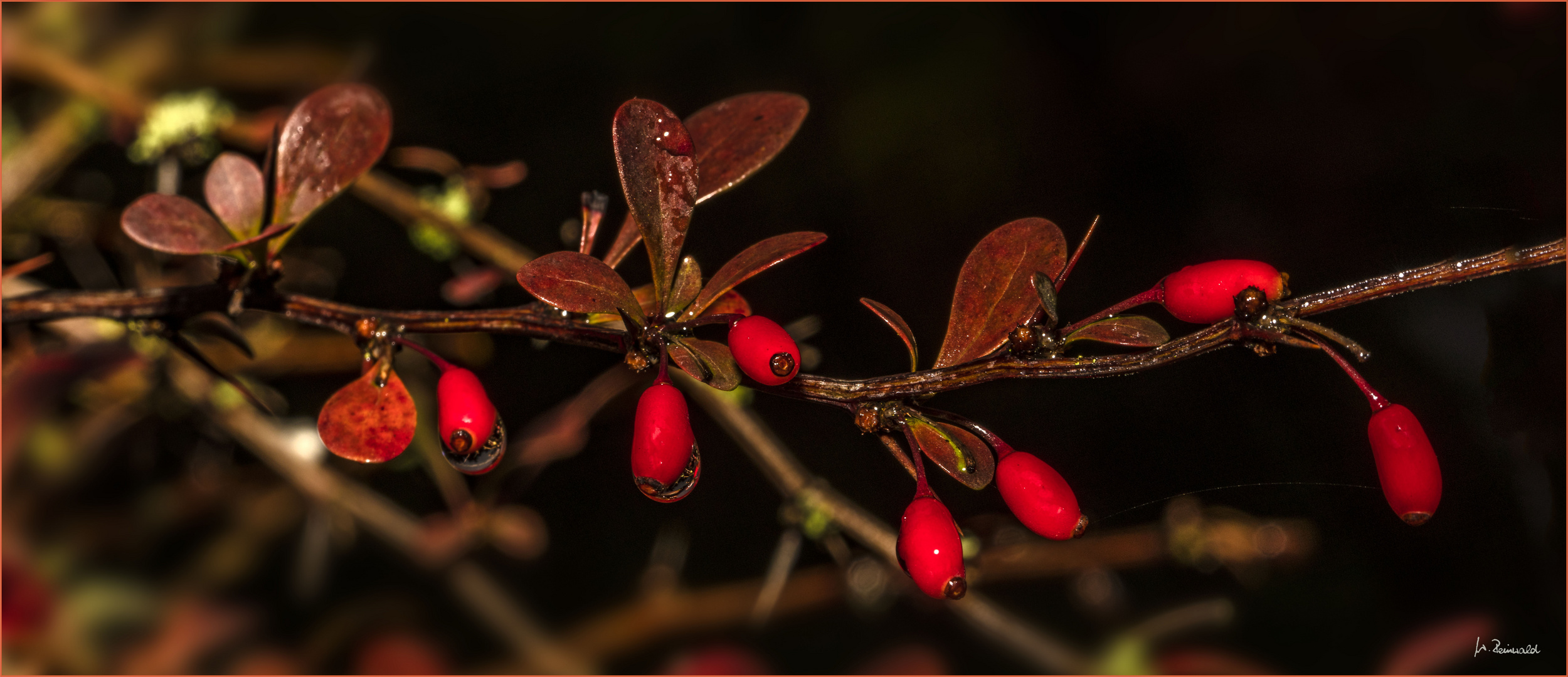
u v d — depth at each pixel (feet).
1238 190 1.96
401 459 1.71
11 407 1.51
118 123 1.78
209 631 1.59
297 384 1.78
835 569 1.73
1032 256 1.33
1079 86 2.07
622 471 1.79
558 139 1.90
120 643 1.57
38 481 1.59
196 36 1.86
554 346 1.78
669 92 1.97
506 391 1.78
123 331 1.58
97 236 1.71
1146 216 1.94
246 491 1.73
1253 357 1.84
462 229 1.76
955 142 2.00
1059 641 1.69
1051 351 1.31
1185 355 1.30
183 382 1.65
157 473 1.69
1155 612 1.72
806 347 1.63
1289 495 1.75
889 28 2.08
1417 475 1.29
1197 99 2.07
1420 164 1.90
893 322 1.32
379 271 1.85
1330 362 1.81
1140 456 1.79
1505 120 1.90
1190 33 2.09
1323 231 1.89
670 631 1.67
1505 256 1.29
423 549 1.68
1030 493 1.30
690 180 1.31
